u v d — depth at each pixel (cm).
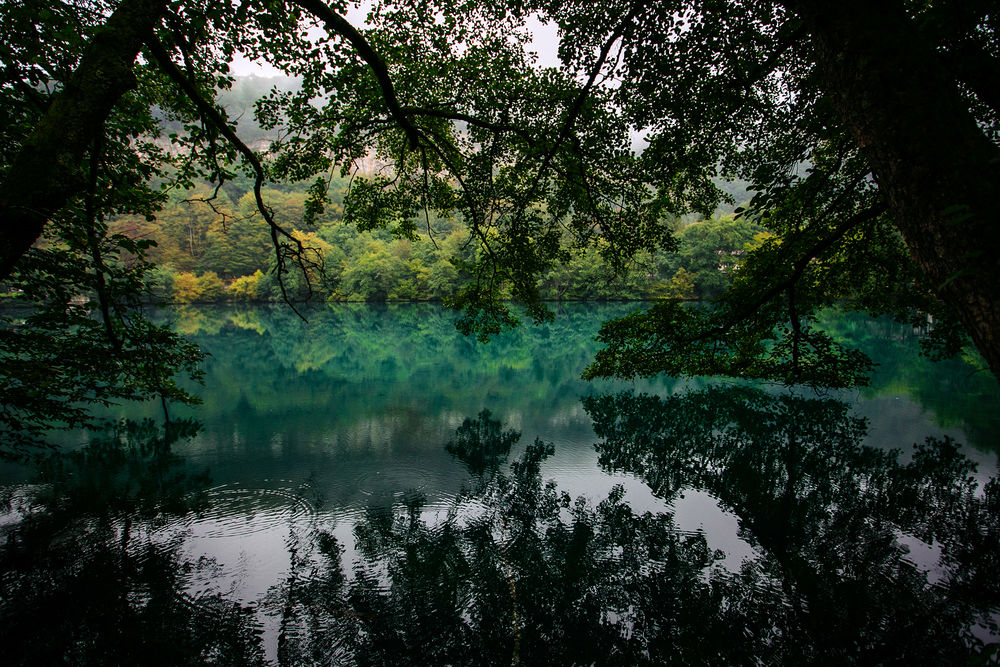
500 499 873
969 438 1112
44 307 541
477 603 590
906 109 172
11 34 401
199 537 725
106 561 661
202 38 443
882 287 802
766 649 507
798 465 1005
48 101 399
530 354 2709
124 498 854
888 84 178
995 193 154
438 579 634
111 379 680
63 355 582
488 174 696
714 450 1118
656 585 623
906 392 1541
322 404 1554
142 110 557
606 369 880
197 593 593
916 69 176
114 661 487
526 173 714
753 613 565
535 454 1106
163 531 742
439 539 734
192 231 6862
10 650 500
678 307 826
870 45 183
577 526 775
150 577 625
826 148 607
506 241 812
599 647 518
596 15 476
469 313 955
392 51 591
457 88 632
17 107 388
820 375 812
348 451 1113
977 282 150
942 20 316
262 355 2594
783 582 617
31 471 971
